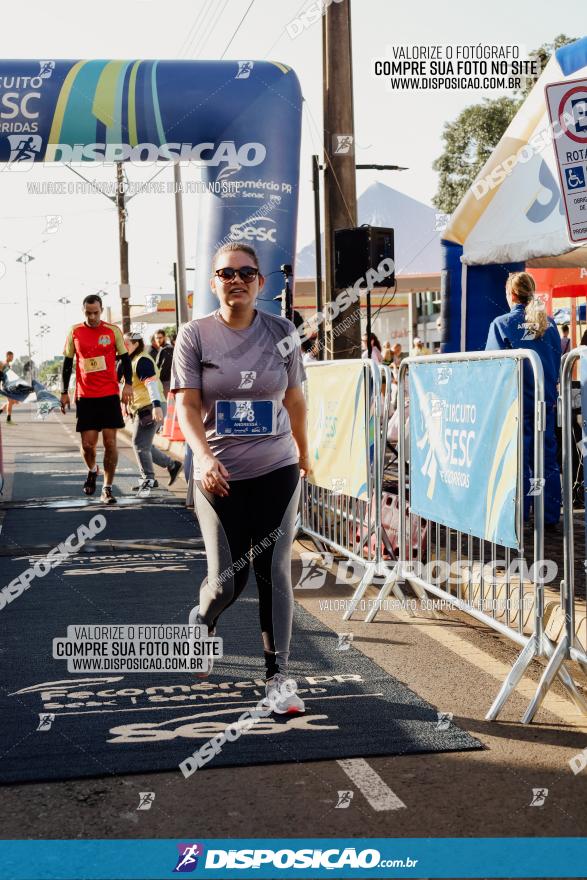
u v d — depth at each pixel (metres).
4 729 4.08
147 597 6.47
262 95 10.27
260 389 4.32
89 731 4.04
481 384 4.75
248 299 4.29
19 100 9.98
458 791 3.43
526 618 5.46
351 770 3.61
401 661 5.02
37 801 3.39
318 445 7.47
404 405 5.90
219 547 4.38
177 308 21.39
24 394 27.14
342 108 10.27
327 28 10.24
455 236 9.34
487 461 4.71
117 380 11.20
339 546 7.18
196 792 3.45
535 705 4.13
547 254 8.21
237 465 4.33
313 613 6.08
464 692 4.52
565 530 4.20
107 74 10.13
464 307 9.58
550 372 7.57
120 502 11.34
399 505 5.88
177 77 10.19
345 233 9.87
